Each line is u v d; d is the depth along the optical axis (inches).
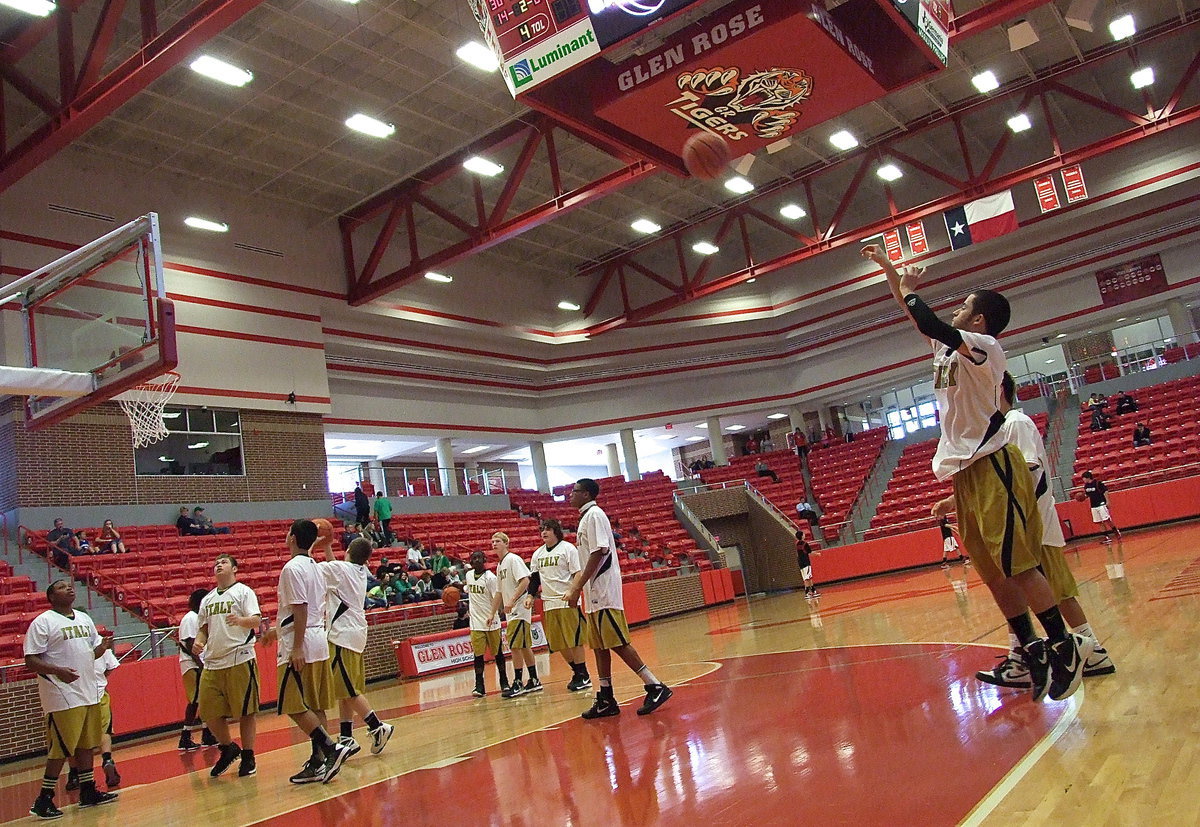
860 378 1179.9
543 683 398.0
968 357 146.9
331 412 881.5
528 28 384.2
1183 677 161.2
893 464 1079.6
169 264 734.5
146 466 687.1
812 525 1003.9
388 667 586.2
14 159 534.6
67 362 407.8
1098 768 115.7
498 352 1065.5
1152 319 1082.7
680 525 1003.3
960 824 103.5
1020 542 142.4
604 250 1091.9
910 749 142.9
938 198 984.3
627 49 647.1
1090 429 933.2
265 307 797.9
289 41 605.6
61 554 555.5
